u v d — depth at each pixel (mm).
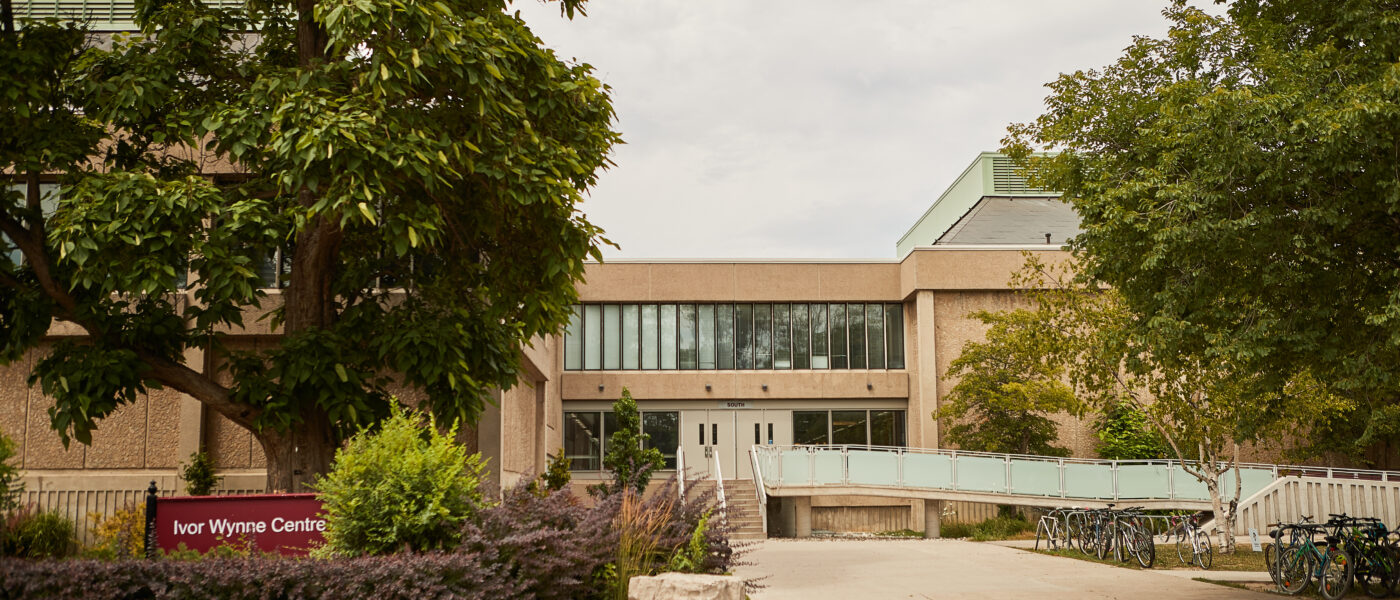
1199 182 11086
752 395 31438
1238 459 28391
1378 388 12266
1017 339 22797
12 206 11523
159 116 12266
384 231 10891
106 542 12789
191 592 6578
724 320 31953
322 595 6914
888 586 13516
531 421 25484
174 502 8992
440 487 8523
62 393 11273
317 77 10906
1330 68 11164
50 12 19516
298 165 10289
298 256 12516
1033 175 15906
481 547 8344
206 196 10625
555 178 11555
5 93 10906
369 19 10219
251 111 10844
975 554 18938
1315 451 25266
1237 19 13039
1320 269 11484
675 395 31391
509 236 12688
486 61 10703
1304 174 10523
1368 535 13320
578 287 31516
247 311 16781
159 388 11977
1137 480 24672
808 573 15266
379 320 12266
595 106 12844
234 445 17266
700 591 8805
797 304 32062
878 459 25297
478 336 12461
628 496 10711
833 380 31516
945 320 30516
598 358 31547
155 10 12375
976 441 27688
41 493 16922
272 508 9086
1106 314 19281
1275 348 11539
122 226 10273
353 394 11531
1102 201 12078
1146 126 13000
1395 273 11156
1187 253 11250
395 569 7293
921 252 30438
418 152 10281
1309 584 12875
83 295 11602
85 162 11898
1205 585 13812
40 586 6223
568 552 8695
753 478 29172
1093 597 12312
